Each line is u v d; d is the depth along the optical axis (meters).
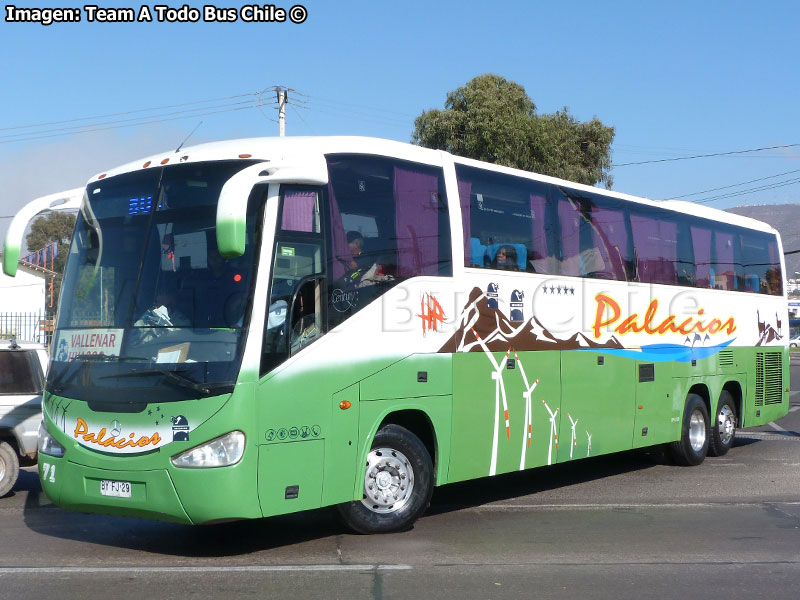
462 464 9.27
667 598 6.57
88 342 7.79
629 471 13.39
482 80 34.34
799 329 101.19
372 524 8.52
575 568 7.41
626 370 12.05
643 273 12.60
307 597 6.44
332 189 8.10
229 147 7.98
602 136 37.00
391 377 8.44
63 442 7.68
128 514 7.39
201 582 6.83
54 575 7.03
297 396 7.54
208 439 7.03
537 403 10.33
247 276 7.33
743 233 15.64
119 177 8.29
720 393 14.66
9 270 7.99
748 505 10.52
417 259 8.87
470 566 7.43
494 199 9.99
